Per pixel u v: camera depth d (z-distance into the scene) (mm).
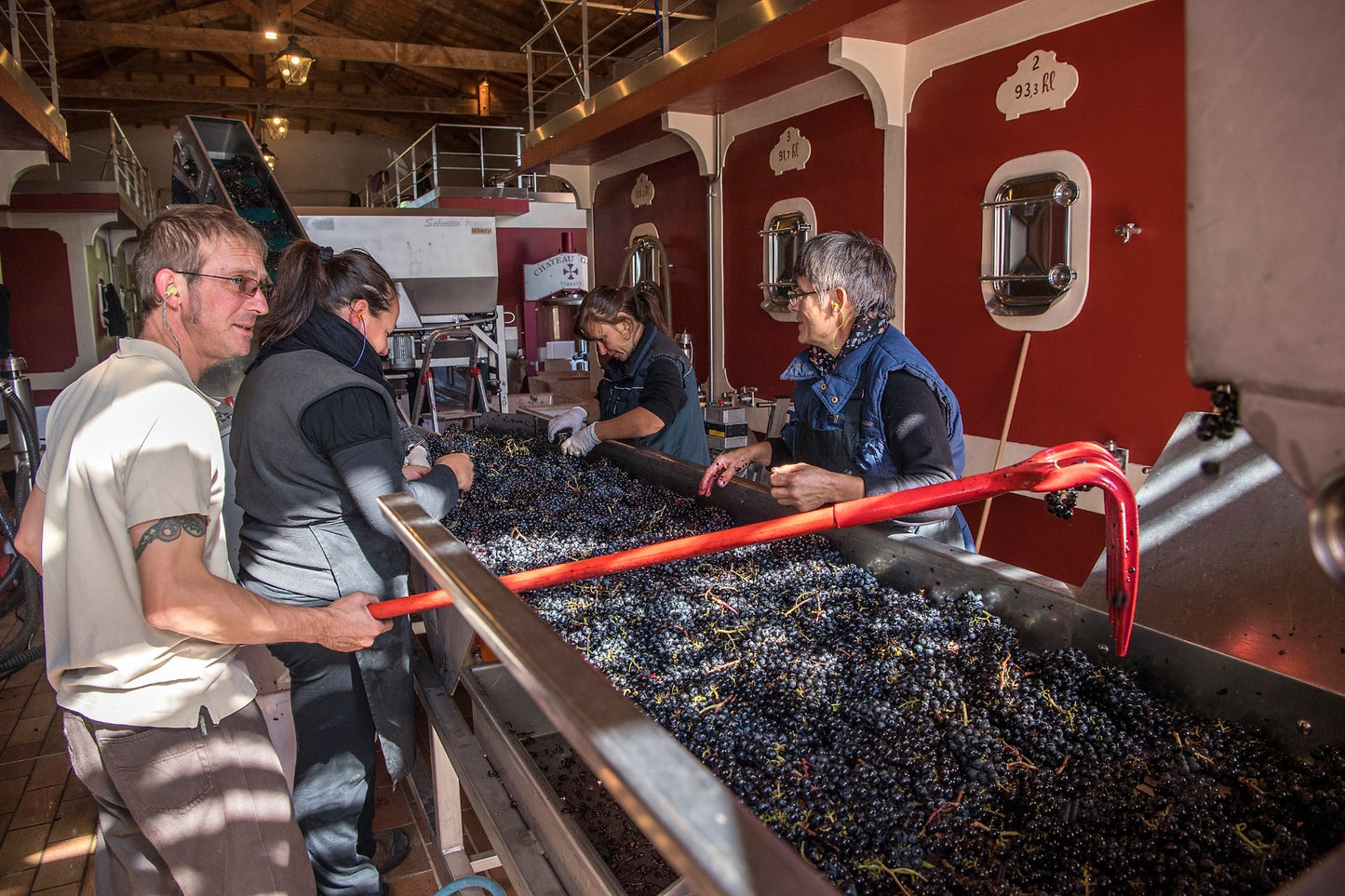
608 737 619
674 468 2912
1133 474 3129
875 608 1874
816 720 1440
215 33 12859
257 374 1896
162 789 1507
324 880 2021
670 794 561
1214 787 1233
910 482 2012
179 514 1390
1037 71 3279
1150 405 3053
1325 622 1470
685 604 1888
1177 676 1500
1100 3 3043
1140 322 3051
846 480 2018
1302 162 463
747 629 1800
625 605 1916
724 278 5414
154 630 1451
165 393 1424
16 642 3320
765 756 1336
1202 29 511
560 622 1860
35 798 2844
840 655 1675
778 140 4750
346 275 1995
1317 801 1162
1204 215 529
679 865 526
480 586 991
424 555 1183
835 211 4402
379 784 2824
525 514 2648
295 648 1908
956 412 2209
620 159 6672
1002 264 3527
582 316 3494
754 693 1533
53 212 10688
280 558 1894
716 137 5270
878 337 2203
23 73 5883
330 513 1889
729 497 2590
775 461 2590
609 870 1133
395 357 7430
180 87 16391
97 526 1413
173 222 1532
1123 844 1117
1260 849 1110
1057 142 3254
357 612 1606
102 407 1405
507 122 18734
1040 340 3426
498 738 1577
